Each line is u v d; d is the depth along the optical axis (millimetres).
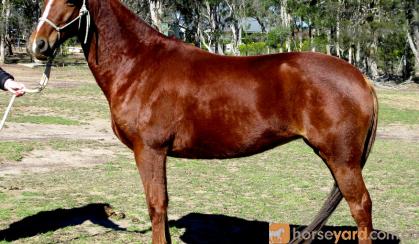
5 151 9008
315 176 8250
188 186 7277
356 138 3619
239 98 3748
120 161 8984
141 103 3898
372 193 7094
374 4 33000
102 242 4789
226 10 50000
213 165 9023
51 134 11461
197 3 46344
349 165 3631
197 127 3844
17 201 6098
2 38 40500
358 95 3621
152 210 3869
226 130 3797
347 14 31969
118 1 4078
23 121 12852
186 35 48812
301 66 3691
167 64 3943
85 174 7793
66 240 4816
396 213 6027
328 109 3590
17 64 38781
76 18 3939
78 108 16391
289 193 6980
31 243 4711
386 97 24375
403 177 8266
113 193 6680
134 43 4043
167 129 3871
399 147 11562
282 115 3711
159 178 3891
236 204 6324
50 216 5559
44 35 3852
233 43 47438
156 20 39469
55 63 40312
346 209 6258
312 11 32125
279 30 36281
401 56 38531
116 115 3994
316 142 3664
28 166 8211
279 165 9219
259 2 46750
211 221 5578
